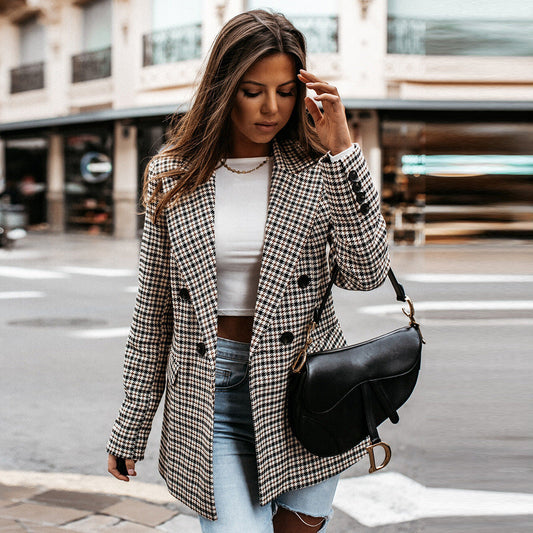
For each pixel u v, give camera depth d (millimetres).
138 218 24609
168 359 2062
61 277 13648
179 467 1960
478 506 3402
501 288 12078
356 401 1845
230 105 1800
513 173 20672
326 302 1941
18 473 3934
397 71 20062
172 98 22609
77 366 6477
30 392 5594
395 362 1872
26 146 29266
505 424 4562
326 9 20219
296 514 1995
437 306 10180
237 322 1915
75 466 4055
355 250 1808
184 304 1917
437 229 20797
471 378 5750
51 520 3297
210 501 1846
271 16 1809
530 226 20766
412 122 20422
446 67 20156
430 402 5113
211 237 1889
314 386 1804
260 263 1888
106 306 10141
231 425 1910
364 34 19938
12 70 29328
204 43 21719
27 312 9625
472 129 20594
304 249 1882
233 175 1934
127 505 3506
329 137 1809
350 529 3305
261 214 1900
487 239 20812
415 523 3318
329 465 1959
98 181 26234
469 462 3980
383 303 10469
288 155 1937
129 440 2014
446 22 20078
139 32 23625
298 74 1785
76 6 26375
